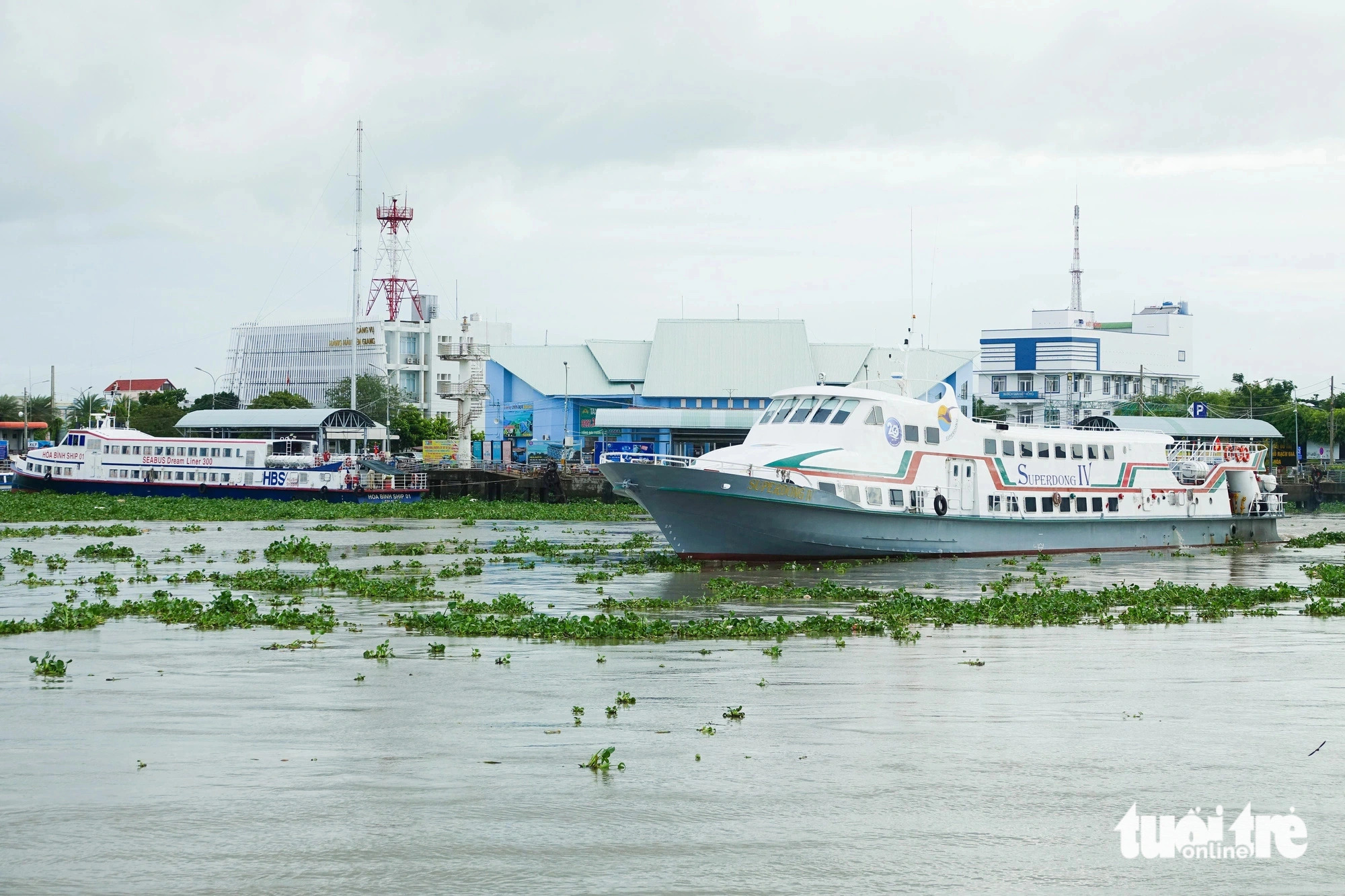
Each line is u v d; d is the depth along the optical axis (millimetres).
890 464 62625
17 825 19031
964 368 190000
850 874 17391
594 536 84750
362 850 18094
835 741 24250
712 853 18094
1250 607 46188
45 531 81062
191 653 33781
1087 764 22750
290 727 25219
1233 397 197000
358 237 155000
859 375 185375
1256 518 80312
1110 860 18062
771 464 59500
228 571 57031
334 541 77625
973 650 35375
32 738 24172
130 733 24641
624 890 16750
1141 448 74688
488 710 26875
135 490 122938
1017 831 19141
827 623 38938
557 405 188500
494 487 129500
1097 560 66812
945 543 64562
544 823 19266
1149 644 36688
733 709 26875
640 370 190875
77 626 38312
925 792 20953
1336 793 21219
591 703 27656
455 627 37906
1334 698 28719
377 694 28438
